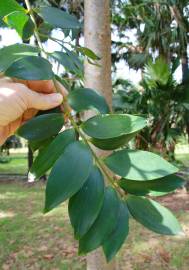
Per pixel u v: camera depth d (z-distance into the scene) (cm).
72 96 42
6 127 48
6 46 41
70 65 43
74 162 36
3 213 429
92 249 35
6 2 45
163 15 431
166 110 334
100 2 87
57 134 41
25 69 38
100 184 36
